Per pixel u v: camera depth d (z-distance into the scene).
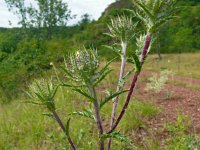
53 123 7.84
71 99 9.70
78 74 2.81
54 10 64.12
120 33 3.14
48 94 3.06
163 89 10.60
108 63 2.83
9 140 7.61
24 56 16.22
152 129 7.17
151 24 2.89
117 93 2.91
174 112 8.20
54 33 64.25
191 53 45.03
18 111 9.70
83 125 7.52
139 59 3.04
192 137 6.45
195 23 50.81
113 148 6.15
